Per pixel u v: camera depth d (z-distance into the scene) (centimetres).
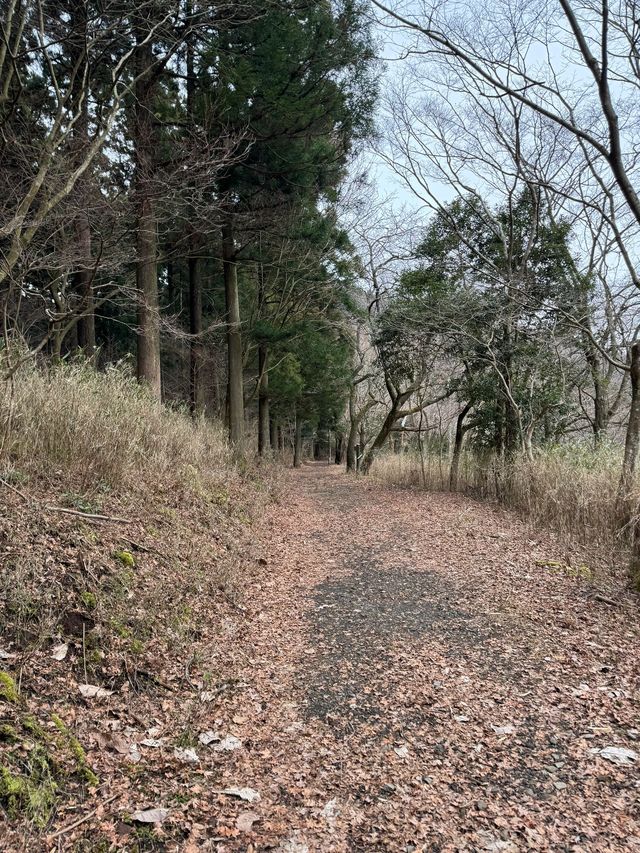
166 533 543
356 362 2216
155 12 675
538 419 1241
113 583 394
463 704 337
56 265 667
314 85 948
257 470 1263
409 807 246
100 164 787
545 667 379
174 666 356
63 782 232
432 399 1672
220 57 879
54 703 274
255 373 1948
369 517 1003
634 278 620
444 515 987
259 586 563
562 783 258
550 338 1114
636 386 678
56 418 541
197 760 272
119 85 820
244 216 1030
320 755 287
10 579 325
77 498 484
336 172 1169
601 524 727
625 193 427
